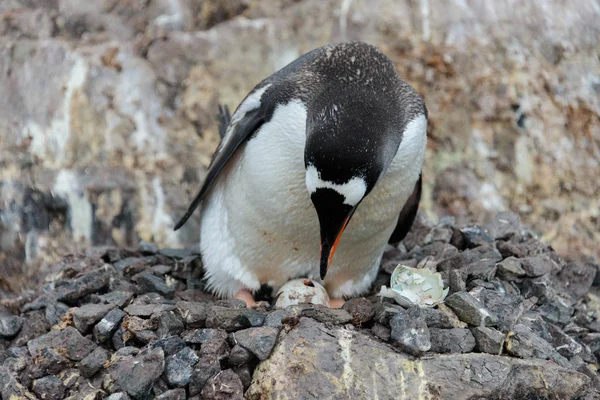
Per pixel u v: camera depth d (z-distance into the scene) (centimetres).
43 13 1431
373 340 857
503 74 1425
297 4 1487
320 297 957
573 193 1333
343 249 954
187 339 859
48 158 1314
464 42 1456
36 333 965
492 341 849
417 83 1441
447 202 1358
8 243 1227
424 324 849
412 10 1481
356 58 927
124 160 1344
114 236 1291
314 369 824
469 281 972
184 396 824
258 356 830
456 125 1407
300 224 923
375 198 904
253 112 941
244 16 1490
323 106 847
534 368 830
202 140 1401
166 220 1318
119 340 892
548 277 1018
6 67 1359
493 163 1380
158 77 1414
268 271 991
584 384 830
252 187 916
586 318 1056
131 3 1473
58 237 1259
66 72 1373
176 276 1090
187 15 1484
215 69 1442
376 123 825
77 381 853
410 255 1116
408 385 816
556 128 1384
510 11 1475
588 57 1436
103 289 1012
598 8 1478
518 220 1164
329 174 796
